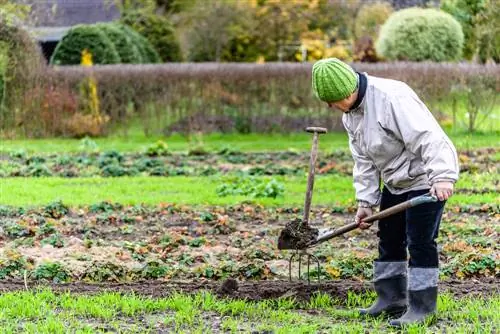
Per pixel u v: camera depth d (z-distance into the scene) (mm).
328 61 9648
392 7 52875
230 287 11461
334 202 19406
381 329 9883
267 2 49188
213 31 49281
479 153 27969
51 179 23375
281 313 10320
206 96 36406
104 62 42438
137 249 14039
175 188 21641
